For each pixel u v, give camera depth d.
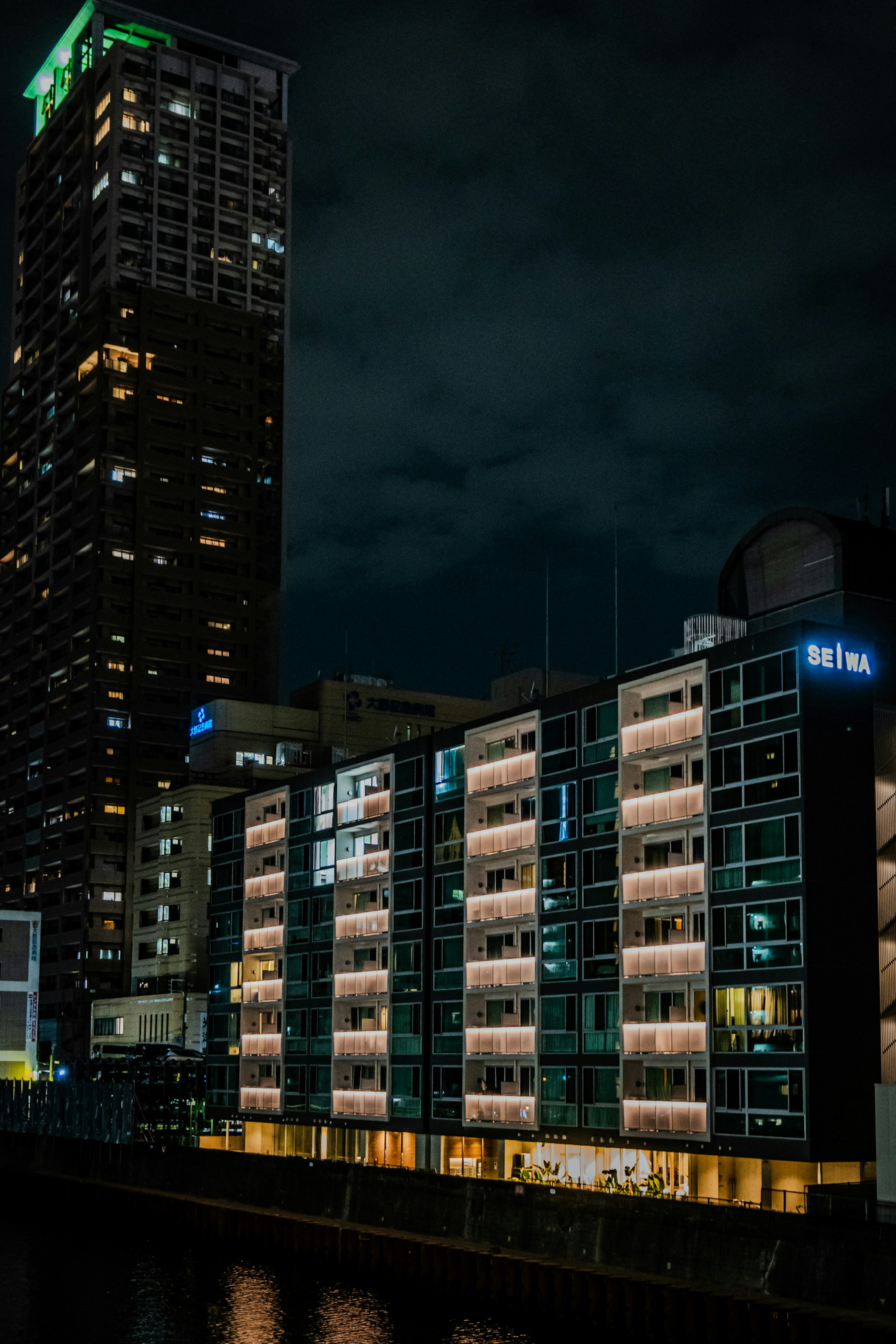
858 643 82.50
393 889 109.31
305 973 118.50
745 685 83.19
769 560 95.12
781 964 78.25
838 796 79.81
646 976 86.00
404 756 110.62
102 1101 126.00
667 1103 83.50
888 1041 79.56
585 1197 73.38
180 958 175.75
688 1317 63.72
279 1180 97.06
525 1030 95.31
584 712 94.25
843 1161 75.62
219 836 133.88
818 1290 61.66
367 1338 70.00
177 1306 78.00
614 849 90.56
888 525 95.75
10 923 172.88
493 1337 69.69
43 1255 95.25
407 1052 105.69
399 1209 85.50
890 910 81.38
